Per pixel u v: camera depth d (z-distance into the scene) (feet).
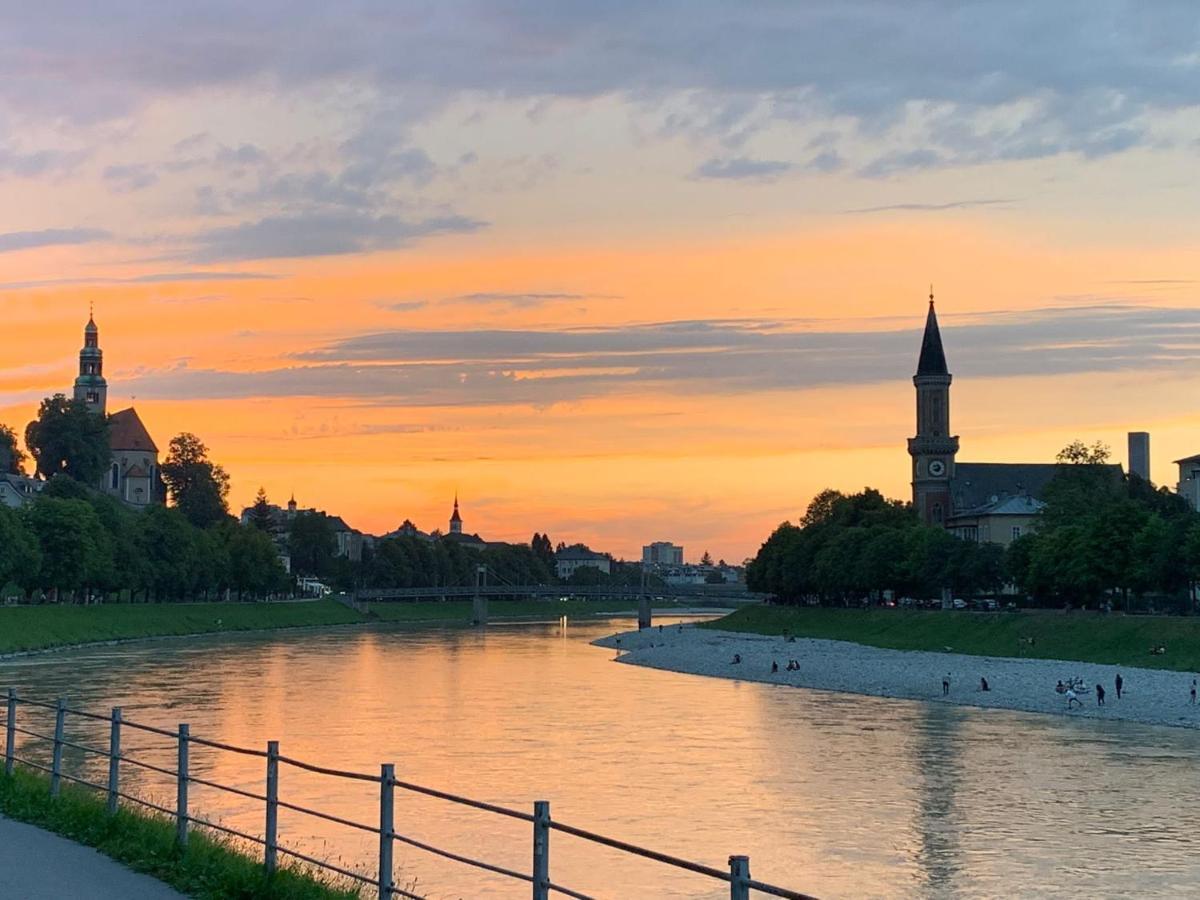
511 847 180.14
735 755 272.10
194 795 205.98
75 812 104.42
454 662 572.92
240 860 89.25
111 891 81.35
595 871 168.55
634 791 226.58
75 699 363.56
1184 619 474.49
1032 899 157.69
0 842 97.66
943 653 581.53
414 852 173.06
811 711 368.68
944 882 165.17
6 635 578.25
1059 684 396.37
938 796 224.12
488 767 250.57
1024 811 210.38
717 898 155.22
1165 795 225.56
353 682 442.50
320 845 173.06
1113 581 545.44
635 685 458.50
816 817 205.05
